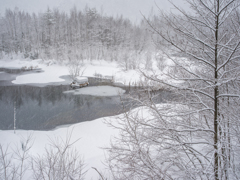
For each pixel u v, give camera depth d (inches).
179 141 132.6
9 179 178.7
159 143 145.4
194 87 143.9
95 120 510.6
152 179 122.5
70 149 353.4
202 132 168.6
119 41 2020.2
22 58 2119.8
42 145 358.3
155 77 130.2
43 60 1876.2
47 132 457.1
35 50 2209.6
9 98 805.2
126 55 1370.6
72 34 2091.5
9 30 2556.6
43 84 1099.3
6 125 530.0
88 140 401.4
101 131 441.7
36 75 1342.3
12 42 2289.6
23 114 621.0
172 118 148.4
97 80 1239.5
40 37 2324.1
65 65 1699.1
